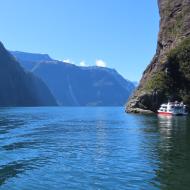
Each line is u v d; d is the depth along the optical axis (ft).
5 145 142.51
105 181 82.84
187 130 203.51
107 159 109.81
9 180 84.58
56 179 85.05
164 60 441.27
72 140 161.38
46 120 320.70
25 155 118.21
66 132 201.36
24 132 199.62
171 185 79.20
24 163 104.22
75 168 96.84
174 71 426.10
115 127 234.58
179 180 83.15
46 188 77.61
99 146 139.54
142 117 354.74
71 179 84.89
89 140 160.76
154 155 115.75
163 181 82.38
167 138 163.53
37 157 114.32
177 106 381.81
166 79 425.28
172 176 86.79
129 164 101.50
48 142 153.28
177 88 421.59
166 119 315.99
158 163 102.37
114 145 141.90
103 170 94.02
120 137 171.83
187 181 82.28
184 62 418.72
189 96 407.44
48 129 221.25
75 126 247.50
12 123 271.90
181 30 460.14
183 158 110.01
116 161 106.32
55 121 306.76
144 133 189.06
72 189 76.74
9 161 107.34
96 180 83.82
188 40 431.02
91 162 105.19
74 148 134.62
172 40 468.75
